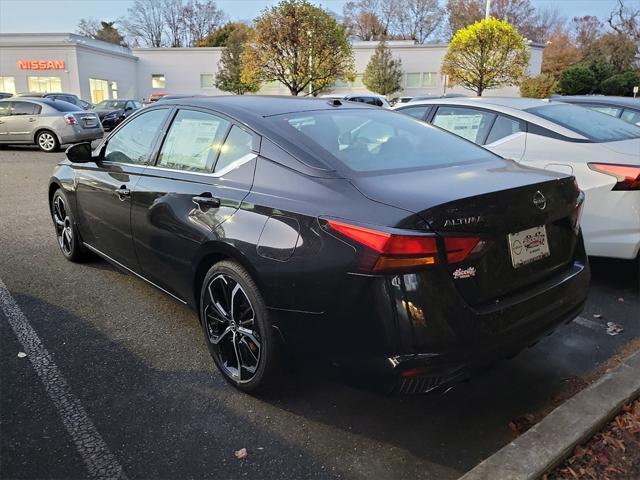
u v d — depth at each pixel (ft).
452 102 17.34
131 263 12.45
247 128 9.65
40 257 16.74
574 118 15.38
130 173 12.05
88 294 13.83
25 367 10.25
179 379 9.96
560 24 216.95
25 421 8.60
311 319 7.83
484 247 7.52
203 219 9.55
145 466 7.66
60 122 47.34
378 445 8.26
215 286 9.67
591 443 8.09
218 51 137.59
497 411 9.20
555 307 8.59
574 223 9.31
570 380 10.18
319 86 70.79
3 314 12.57
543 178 8.75
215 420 8.76
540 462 7.45
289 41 66.08
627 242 13.05
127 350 11.00
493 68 75.31
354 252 7.25
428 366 7.09
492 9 210.59
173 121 11.52
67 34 115.65
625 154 13.21
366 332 7.27
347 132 9.90
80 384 9.71
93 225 13.87
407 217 7.07
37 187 29.60
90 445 8.07
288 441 8.30
